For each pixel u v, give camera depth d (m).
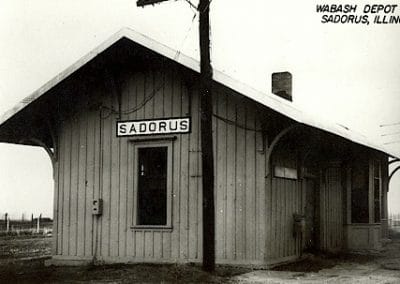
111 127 14.23
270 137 12.62
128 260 13.65
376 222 18.14
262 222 12.41
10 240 24.52
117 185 14.00
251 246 12.45
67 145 14.68
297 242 14.20
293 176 14.15
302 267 12.74
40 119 15.03
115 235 13.88
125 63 14.06
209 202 11.23
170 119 13.57
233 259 12.59
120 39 13.10
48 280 11.43
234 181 12.77
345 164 17.77
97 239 14.06
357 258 15.32
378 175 18.73
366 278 11.05
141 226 13.59
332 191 17.22
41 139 15.51
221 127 13.01
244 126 12.78
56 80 13.74
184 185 13.29
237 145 12.81
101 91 14.41
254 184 12.57
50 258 15.54
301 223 13.92
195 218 13.10
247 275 11.39
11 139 15.09
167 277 10.97
